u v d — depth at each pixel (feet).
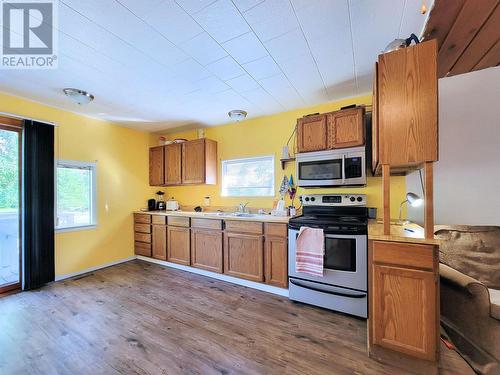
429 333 4.78
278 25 5.39
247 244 9.41
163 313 7.35
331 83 8.25
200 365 5.12
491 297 5.09
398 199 8.52
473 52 6.17
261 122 11.57
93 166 11.60
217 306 7.82
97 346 5.76
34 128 9.34
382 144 5.08
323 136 8.73
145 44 6.02
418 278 4.88
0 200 8.83
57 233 10.16
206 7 4.82
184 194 14.16
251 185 11.94
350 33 5.69
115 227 12.48
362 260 7.00
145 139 14.29
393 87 4.99
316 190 9.98
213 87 8.50
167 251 12.01
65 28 5.39
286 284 8.50
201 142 12.33
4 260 8.93
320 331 6.41
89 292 8.89
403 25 5.41
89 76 7.62
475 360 4.92
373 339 5.28
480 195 7.36
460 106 7.52
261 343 5.89
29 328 6.52
